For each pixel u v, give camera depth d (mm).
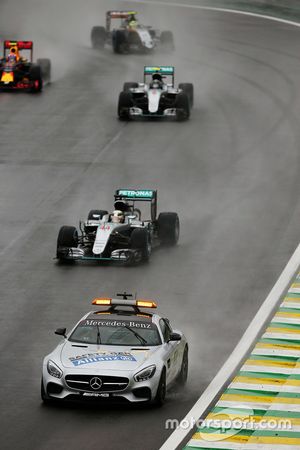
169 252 115625
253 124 173500
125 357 74062
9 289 102250
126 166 150875
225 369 82062
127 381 72125
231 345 87750
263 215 129750
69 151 158250
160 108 179125
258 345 87000
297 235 121438
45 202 135000
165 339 77750
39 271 108188
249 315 95375
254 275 107188
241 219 128375
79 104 187000
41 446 66188
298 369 81250
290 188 140875
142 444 66562
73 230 111562
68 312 95688
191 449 65750
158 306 97688
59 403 74188
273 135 167000
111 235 112750
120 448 65938
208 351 86375
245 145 161500
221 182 143875
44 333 90312
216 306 98000
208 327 92375
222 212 131375
